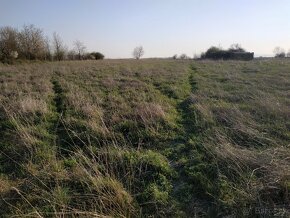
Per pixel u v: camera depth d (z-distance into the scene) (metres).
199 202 5.27
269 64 33.91
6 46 42.94
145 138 8.02
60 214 4.72
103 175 5.96
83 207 5.00
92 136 7.82
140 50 91.31
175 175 6.13
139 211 4.96
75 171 5.93
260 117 9.48
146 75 22.88
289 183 5.18
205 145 7.24
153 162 6.38
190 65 37.22
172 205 5.07
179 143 7.88
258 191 5.09
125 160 6.50
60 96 13.21
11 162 6.80
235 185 5.45
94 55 71.81
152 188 5.51
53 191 5.39
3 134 8.31
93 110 10.02
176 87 16.11
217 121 9.16
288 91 14.20
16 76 21.45
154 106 10.30
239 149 6.73
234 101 12.27
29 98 11.34
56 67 32.09
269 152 6.43
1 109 10.48
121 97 12.93
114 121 9.18
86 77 21.36
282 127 8.48
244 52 58.53
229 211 4.89
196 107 10.87
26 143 7.38
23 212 4.95
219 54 61.78
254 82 17.84
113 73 24.77
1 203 5.21
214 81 19.00
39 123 9.16
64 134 8.38
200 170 6.21
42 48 50.00
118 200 5.00
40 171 6.05
